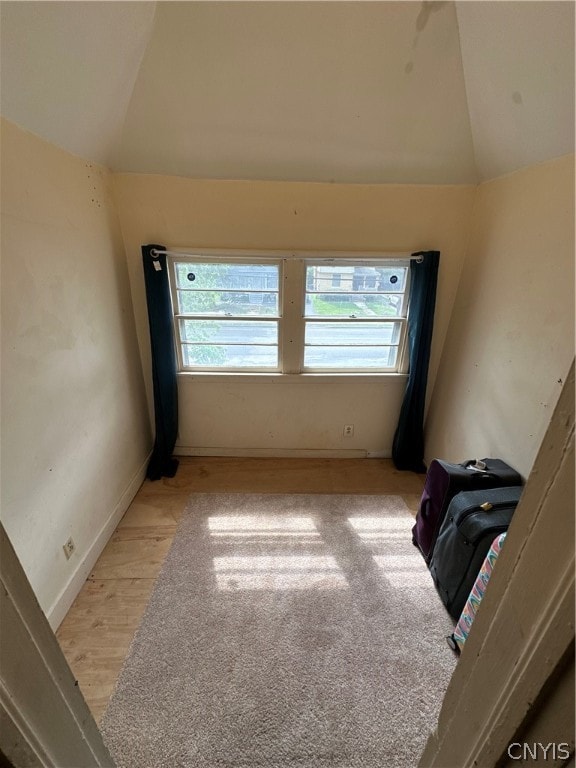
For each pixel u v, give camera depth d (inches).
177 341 99.3
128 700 48.4
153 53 58.6
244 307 96.2
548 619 14.2
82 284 67.8
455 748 22.2
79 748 23.4
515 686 16.3
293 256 88.0
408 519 85.3
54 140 58.5
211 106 66.2
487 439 77.5
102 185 75.4
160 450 103.0
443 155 76.0
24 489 51.6
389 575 68.9
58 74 49.5
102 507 75.3
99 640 56.3
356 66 59.3
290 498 92.7
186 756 42.8
